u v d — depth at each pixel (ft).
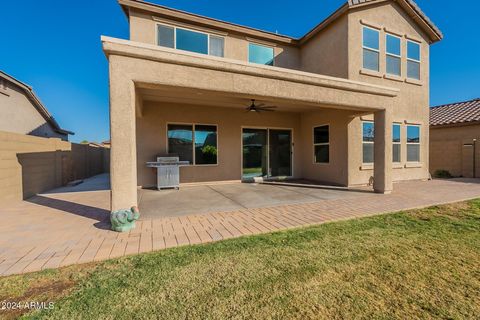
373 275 9.47
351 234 13.89
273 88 20.59
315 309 7.49
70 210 19.30
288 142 40.40
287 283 8.89
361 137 32.12
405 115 36.09
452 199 23.08
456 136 44.32
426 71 38.27
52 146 31.68
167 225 15.48
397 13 35.04
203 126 34.32
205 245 12.27
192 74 17.33
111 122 14.83
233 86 18.89
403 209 19.52
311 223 15.96
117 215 14.07
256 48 37.19
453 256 11.08
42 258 10.64
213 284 8.80
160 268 9.89
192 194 26.63
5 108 41.63
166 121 32.19
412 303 7.77
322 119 35.83
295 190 29.07
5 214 18.03
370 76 32.65
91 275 9.32
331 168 34.19
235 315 7.20
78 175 42.60
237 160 36.37
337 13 31.37
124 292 8.28
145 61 15.75
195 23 32.68
